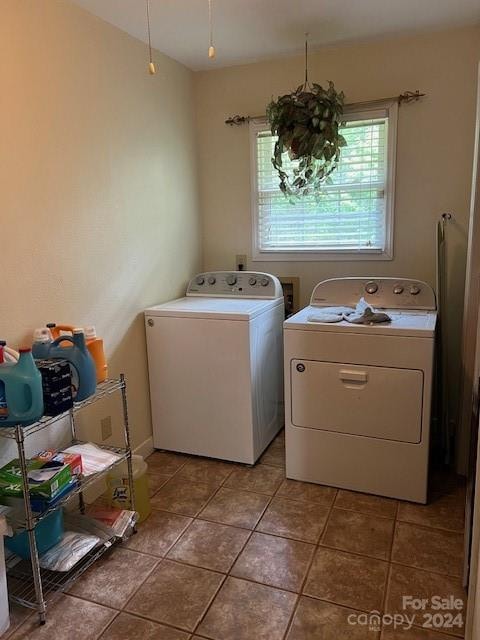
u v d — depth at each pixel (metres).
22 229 1.92
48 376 1.68
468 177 2.69
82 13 2.18
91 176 2.28
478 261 2.28
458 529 2.07
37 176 1.98
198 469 2.65
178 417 2.77
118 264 2.51
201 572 1.85
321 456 2.42
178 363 2.70
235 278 3.04
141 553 1.97
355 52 2.77
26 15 1.89
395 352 2.18
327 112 2.62
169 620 1.63
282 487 2.45
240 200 3.22
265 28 2.50
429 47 2.64
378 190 2.90
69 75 2.12
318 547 1.98
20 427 1.58
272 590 1.75
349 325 2.25
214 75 3.12
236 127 3.13
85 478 1.86
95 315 2.36
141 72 2.62
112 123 2.41
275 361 2.91
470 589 1.42
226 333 2.55
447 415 2.68
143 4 2.17
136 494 2.17
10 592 1.75
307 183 2.81
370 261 2.98
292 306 3.21
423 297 2.61
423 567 1.85
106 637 1.58
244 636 1.56
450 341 2.82
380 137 2.84
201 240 3.36
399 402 2.21
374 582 1.78
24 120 1.90
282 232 3.18
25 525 1.65
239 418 2.62
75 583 1.81
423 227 2.83
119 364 2.56
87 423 2.34
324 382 2.34
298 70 2.91
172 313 2.66
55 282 2.10
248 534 2.07
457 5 2.29
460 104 2.64
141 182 2.66
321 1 2.22
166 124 2.88
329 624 1.60
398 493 2.29
